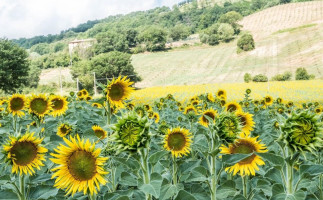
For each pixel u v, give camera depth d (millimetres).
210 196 3160
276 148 4387
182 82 97562
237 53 125375
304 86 43781
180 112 9570
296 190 2619
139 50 159000
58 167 2586
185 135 3539
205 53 134875
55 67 161750
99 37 166500
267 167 3617
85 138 3793
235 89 40688
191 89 42156
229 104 7156
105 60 108250
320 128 2385
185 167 3396
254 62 111812
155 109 10320
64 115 6750
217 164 3408
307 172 2604
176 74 109688
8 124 5867
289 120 2488
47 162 3766
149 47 155875
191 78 101375
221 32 153250
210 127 2945
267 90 38812
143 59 139250
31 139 2959
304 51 112750
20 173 2914
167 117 9156
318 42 117188
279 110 10359
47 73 142875
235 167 3141
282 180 2904
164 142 3547
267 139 5125
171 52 147875
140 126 2541
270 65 105562
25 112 7293
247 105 11203
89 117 6922
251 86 45125
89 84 88375
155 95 33125
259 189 3133
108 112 4086
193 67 116750
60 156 2604
